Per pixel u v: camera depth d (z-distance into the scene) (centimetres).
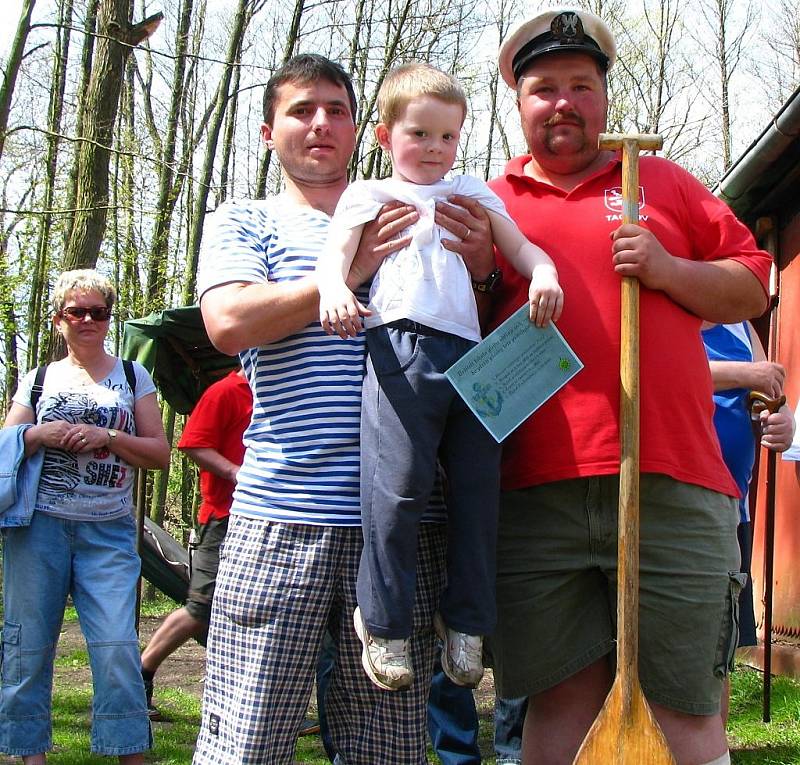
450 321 253
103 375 444
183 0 1603
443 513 266
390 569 242
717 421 403
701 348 284
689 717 272
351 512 254
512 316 257
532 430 275
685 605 267
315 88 281
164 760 488
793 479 673
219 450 539
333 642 267
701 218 288
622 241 261
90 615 416
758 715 527
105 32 1035
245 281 265
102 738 409
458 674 246
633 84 2236
